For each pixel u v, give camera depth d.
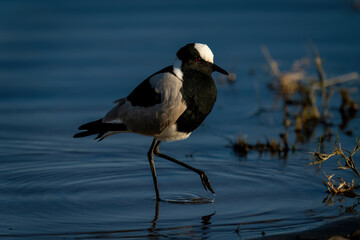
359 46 20.00
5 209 8.85
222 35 21.86
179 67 9.39
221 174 10.51
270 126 13.86
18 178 10.23
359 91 16.42
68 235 7.95
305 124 13.98
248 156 11.61
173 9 27.00
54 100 16.06
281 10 26.36
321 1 28.03
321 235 7.75
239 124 14.06
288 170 10.62
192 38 21.44
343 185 9.52
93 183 10.07
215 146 12.38
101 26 23.73
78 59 19.62
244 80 17.88
